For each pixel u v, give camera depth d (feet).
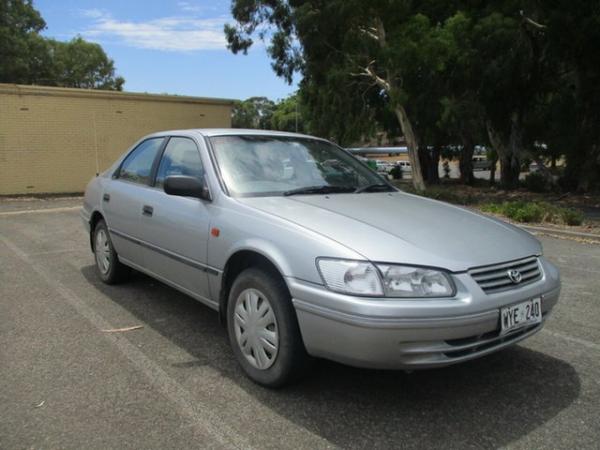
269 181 13.82
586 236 31.89
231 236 12.15
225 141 14.74
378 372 12.34
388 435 9.77
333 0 55.26
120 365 12.60
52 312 16.38
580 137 64.90
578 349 13.89
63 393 11.19
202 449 9.27
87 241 28.66
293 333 10.73
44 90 55.67
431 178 100.37
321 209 12.12
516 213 38.60
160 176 16.07
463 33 54.75
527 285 11.00
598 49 56.54
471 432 9.89
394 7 53.67
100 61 187.73
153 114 63.26
